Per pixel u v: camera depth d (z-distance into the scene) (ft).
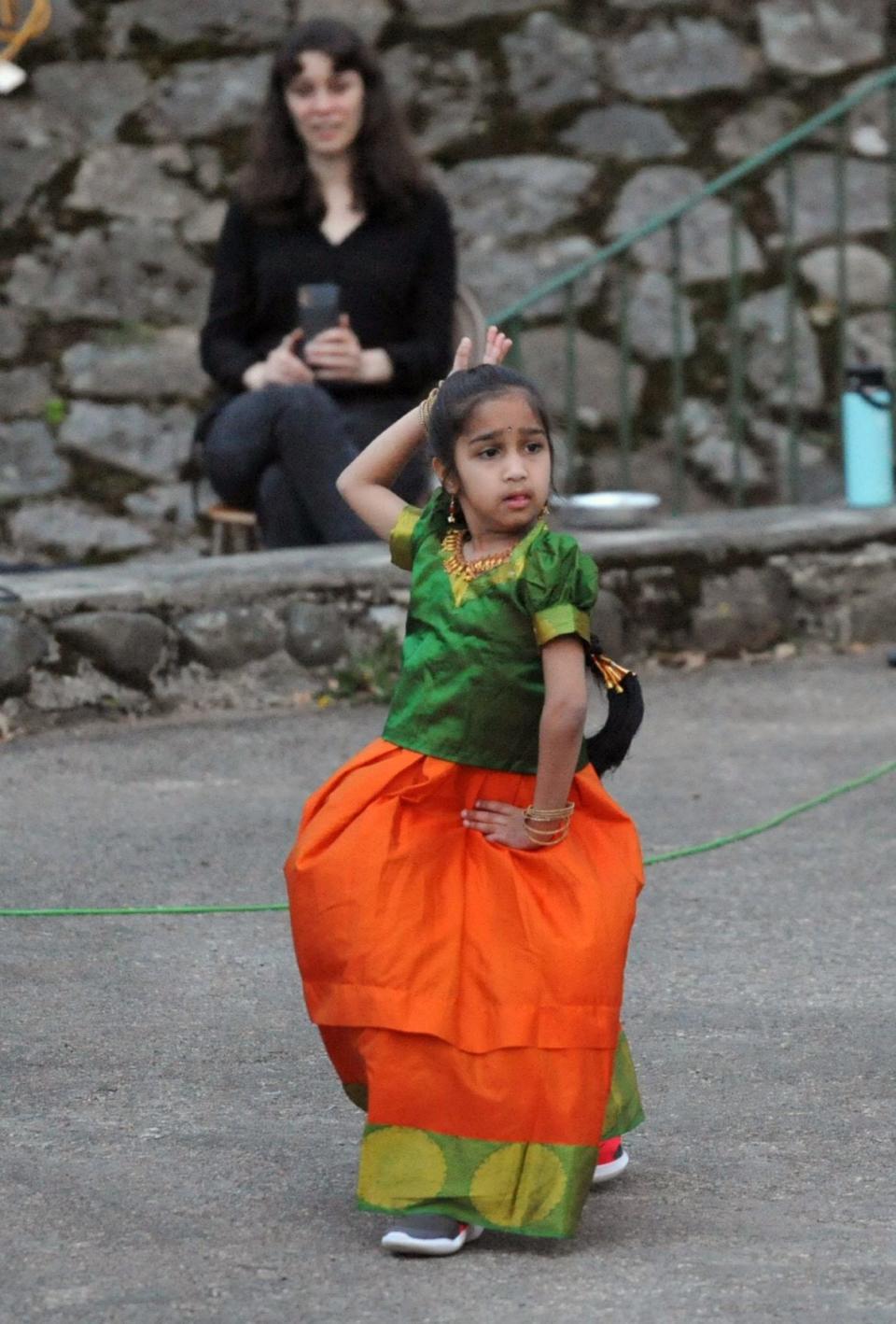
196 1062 45.70
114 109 105.81
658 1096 43.86
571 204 106.52
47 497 102.58
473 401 37.22
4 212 105.09
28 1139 41.57
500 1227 36.17
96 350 104.17
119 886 57.41
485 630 37.19
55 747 71.05
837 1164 40.50
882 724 73.92
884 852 60.23
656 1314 34.04
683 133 107.24
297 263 83.97
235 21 106.52
